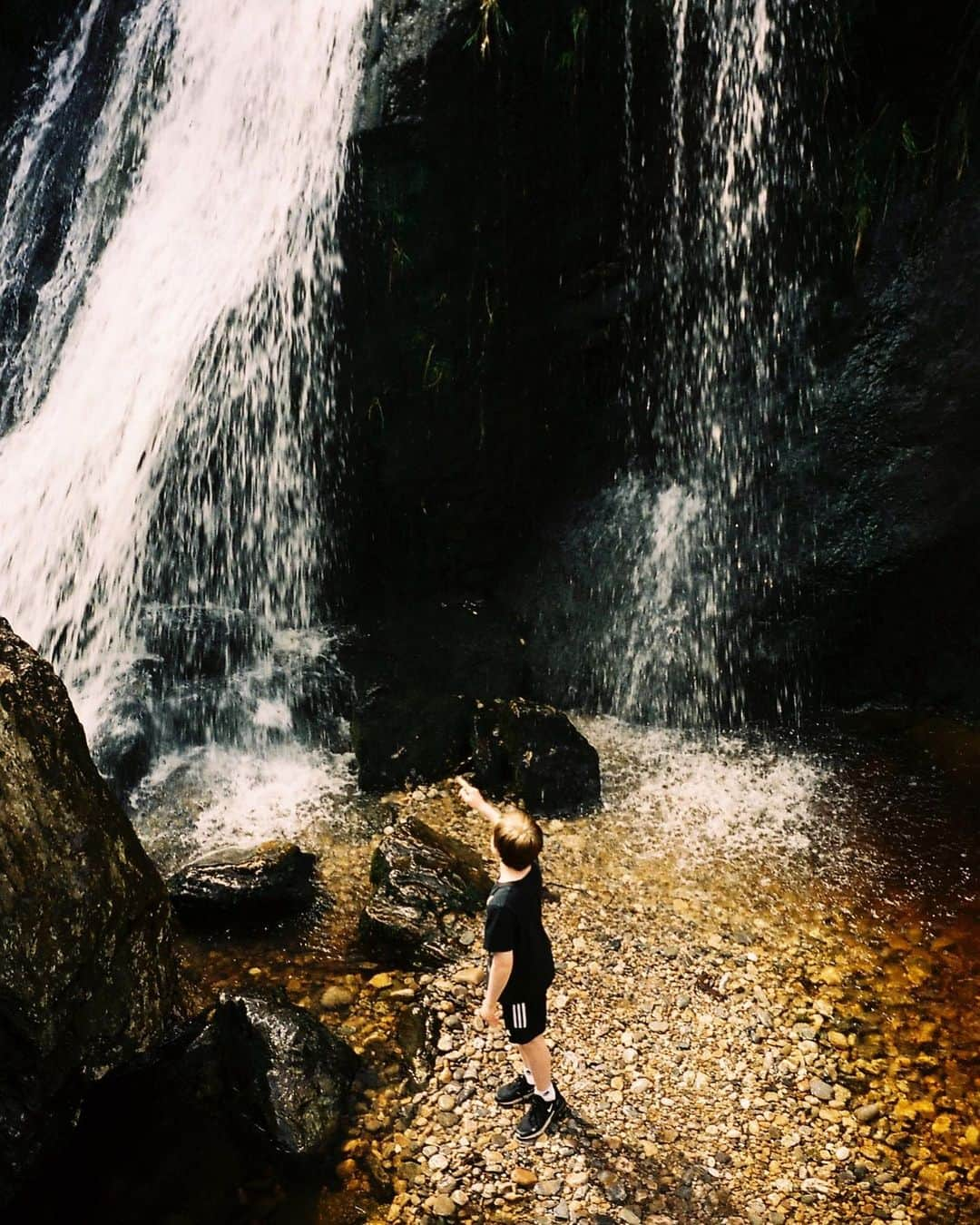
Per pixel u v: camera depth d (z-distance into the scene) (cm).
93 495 927
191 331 898
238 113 921
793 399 916
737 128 870
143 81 1005
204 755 830
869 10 821
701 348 935
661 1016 616
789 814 801
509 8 769
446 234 830
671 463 955
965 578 880
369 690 852
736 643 909
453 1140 532
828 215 887
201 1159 523
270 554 943
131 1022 534
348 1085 556
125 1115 544
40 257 1054
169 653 868
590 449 975
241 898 675
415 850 704
